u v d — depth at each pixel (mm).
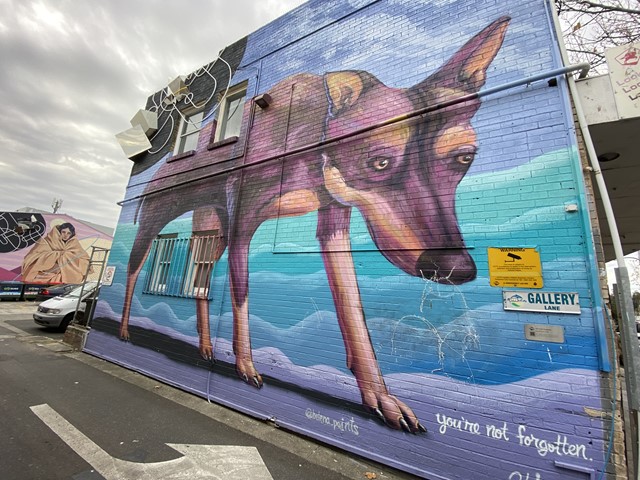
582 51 4648
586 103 3018
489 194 3211
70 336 7691
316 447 3527
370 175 3965
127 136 8047
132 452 3184
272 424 3982
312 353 3891
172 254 5984
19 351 6852
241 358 4500
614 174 4289
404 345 3330
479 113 3441
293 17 5680
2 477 2635
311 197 4414
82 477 2721
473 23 3750
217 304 4988
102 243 22125
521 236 2986
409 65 4074
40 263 19594
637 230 6648
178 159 6777
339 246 3994
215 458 3174
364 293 3686
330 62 4859
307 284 4141
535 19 3400
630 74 2928
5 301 17234
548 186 2961
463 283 3154
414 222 3543
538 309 2791
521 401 2713
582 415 2492
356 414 3453
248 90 5953
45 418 3764
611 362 2488
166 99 7934
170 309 5617
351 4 4898
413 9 4258
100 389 4883
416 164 3678
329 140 4363
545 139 3059
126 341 6219
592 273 2639
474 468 2779
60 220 20609
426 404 3100
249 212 5051
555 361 2654
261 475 2945
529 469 2580
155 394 4828
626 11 4211
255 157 5320
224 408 4434
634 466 2576
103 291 7145
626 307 2389
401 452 3129
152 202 6926
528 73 3287
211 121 6480
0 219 18906
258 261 4703
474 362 2961
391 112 4043
